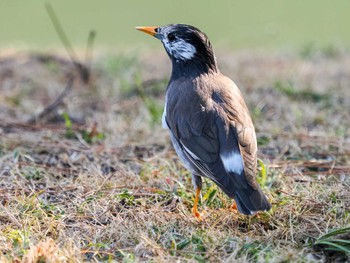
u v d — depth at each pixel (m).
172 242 10.10
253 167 10.49
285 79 17.84
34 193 11.60
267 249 9.98
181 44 12.16
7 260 9.53
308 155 13.51
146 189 11.91
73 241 10.09
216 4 30.81
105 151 13.64
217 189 11.87
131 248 10.02
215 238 10.19
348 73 18.39
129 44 23.22
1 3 30.45
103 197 11.52
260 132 14.48
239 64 19.56
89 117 15.59
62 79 18.27
